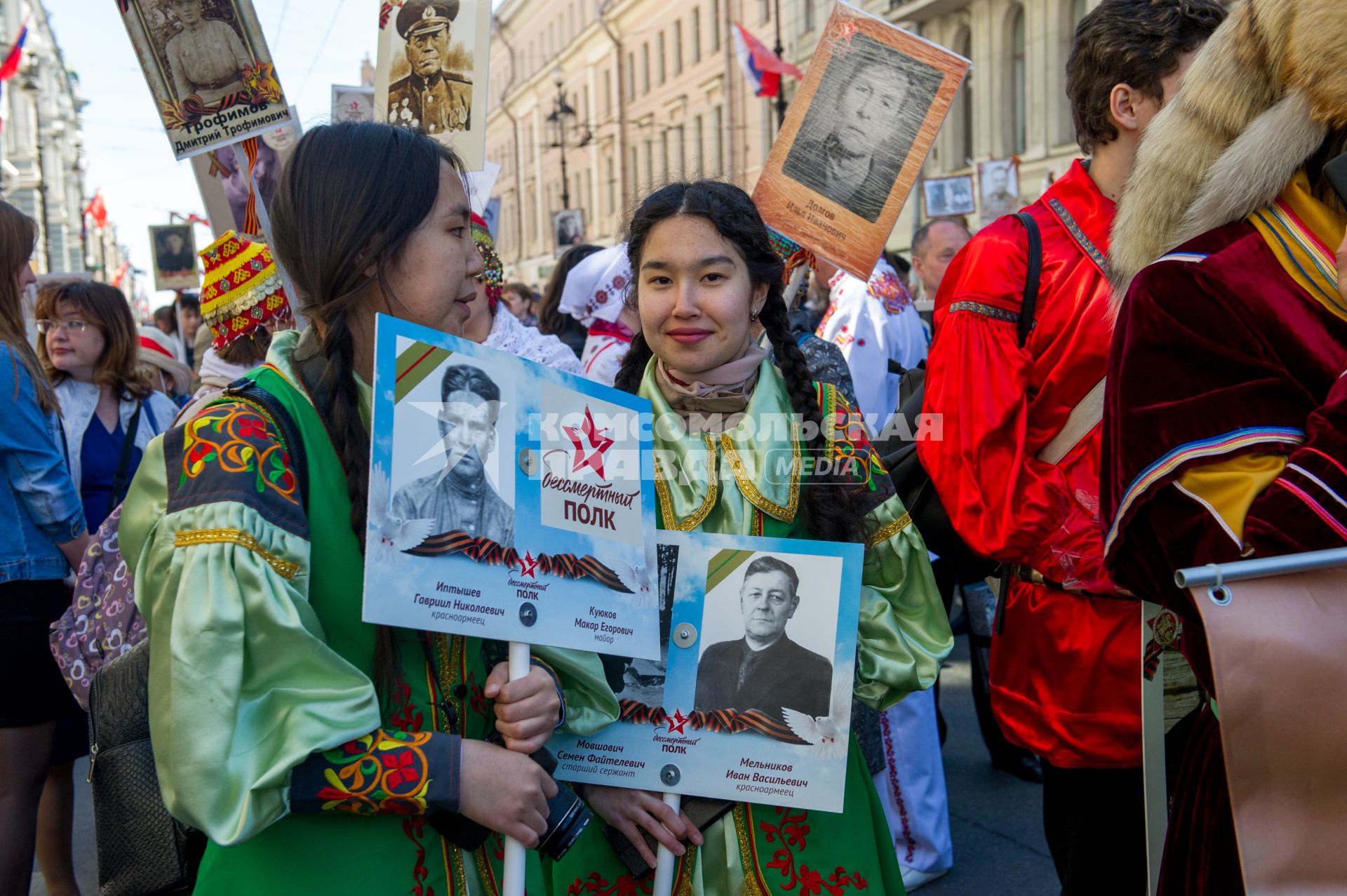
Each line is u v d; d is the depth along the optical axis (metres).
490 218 6.30
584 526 1.47
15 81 29.61
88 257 37.91
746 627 1.70
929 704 3.21
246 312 2.78
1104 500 1.51
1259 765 1.26
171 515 1.26
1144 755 1.93
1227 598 1.27
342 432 1.35
